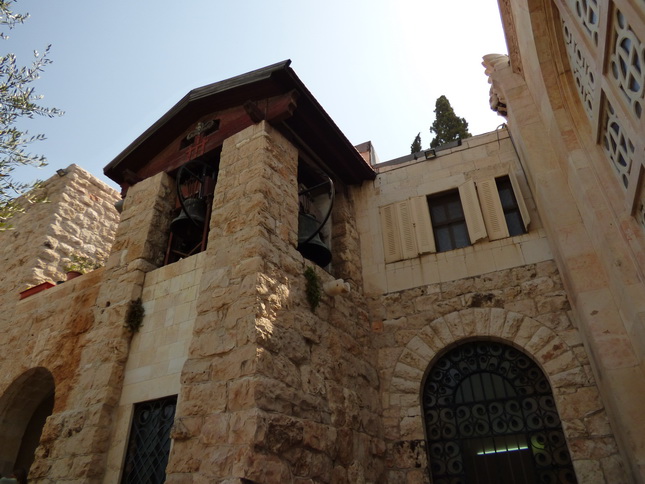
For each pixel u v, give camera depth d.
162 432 6.12
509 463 6.77
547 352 6.96
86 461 6.12
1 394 8.84
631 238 4.50
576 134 5.57
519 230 8.51
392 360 8.02
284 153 7.91
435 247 8.81
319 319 6.93
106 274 8.16
